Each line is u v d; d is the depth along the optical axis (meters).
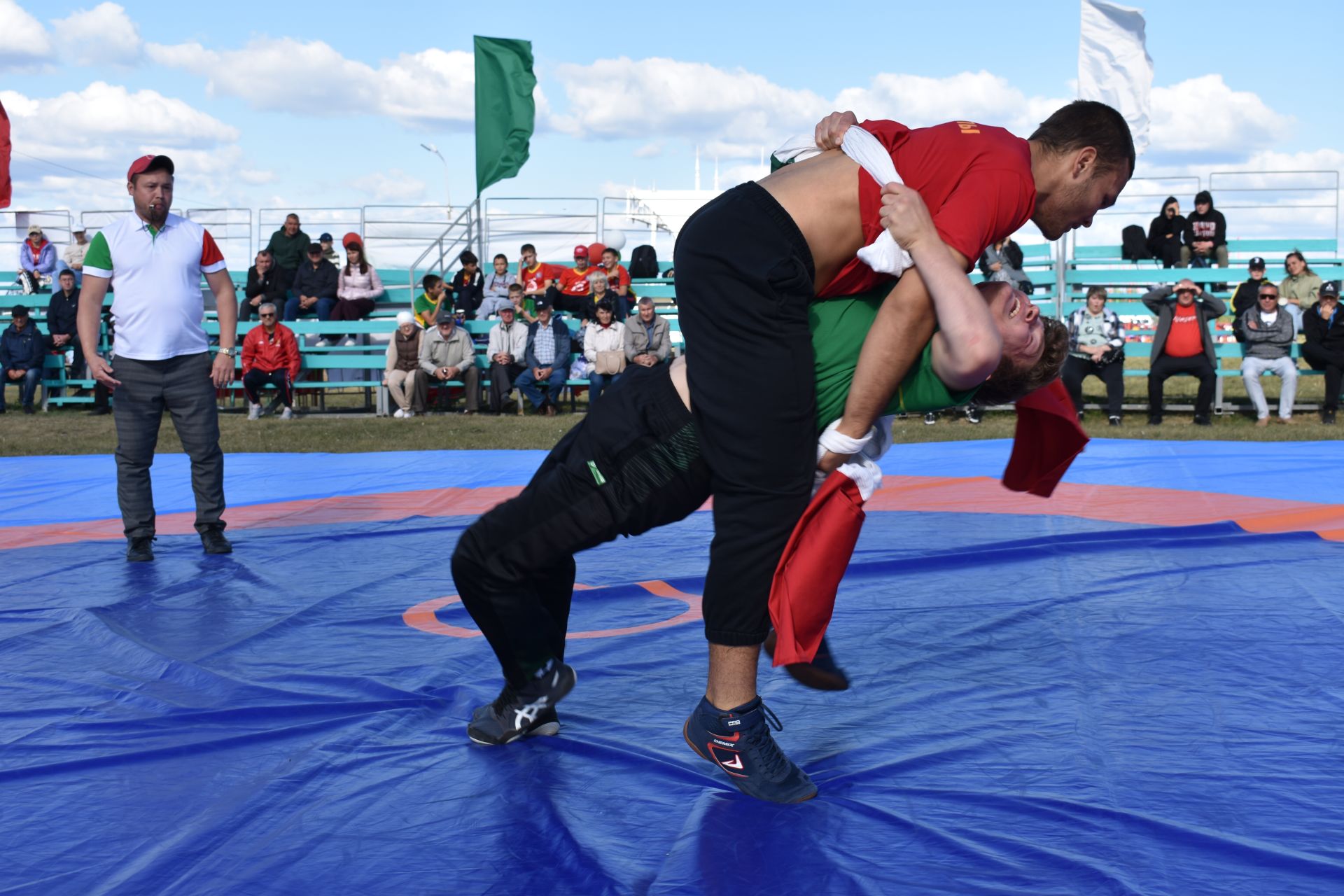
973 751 2.64
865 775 2.50
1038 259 16.16
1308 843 2.11
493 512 2.70
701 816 2.30
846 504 2.40
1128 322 16.52
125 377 5.41
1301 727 2.76
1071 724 2.80
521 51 17.30
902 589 4.38
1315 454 9.16
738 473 2.42
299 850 2.18
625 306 15.88
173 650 3.73
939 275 2.23
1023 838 2.16
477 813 2.36
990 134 2.45
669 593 4.49
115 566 5.32
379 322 15.98
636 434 2.53
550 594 2.84
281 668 3.50
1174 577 4.46
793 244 2.38
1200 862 2.05
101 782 2.56
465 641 3.79
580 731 2.86
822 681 2.66
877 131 2.46
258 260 17.20
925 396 2.44
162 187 5.50
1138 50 14.18
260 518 6.80
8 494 8.33
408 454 10.94
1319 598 4.07
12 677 3.46
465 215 18.00
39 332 16.75
